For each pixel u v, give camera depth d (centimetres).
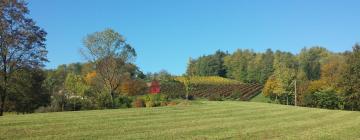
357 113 3641
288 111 3716
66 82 6631
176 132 2133
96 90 6738
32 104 5753
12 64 4906
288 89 9244
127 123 2519
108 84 7250
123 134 2030
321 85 8981
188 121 2716
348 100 7488
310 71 14100
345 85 7425
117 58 7300
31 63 5028
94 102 6066
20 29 4884
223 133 2122
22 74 5188
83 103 5962
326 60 13862
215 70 18650
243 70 17350
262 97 11312
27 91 5450
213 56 19012
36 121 2470
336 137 2052
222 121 2758
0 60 4894
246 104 4697
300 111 3728
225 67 18500
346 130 2345
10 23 4816
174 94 9238
